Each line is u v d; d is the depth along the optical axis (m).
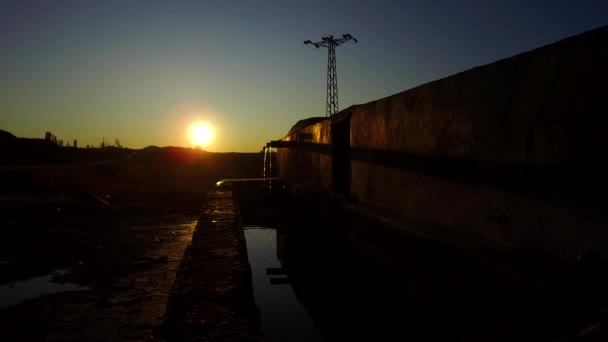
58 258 7.71
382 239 6.45
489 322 3.66
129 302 5.40
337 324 6.61
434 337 4.77
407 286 5.54
